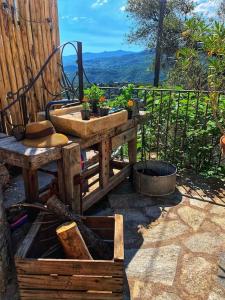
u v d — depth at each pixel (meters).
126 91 4.84
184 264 2.51
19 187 3.09
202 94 4.39
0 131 3.15
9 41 3.17
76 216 2.38
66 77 3.86
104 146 3.25
